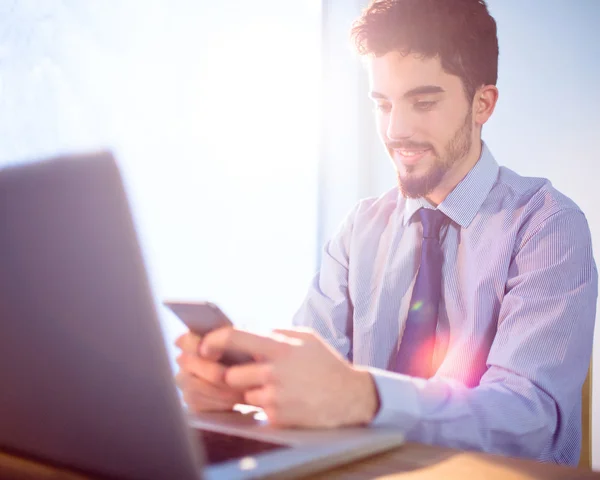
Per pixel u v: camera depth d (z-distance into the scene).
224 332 0.79
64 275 0.50
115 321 0.49
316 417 0.74
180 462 0.49
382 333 1.48
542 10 2.59
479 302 1.31
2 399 0.57
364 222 1.63
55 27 2.17
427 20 1.36
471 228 1.38
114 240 0.48
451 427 0.81
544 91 2.58
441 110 1.39
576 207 1.31
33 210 0.50
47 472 0.59
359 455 0.67
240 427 0.75
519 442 0.87
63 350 0.51
